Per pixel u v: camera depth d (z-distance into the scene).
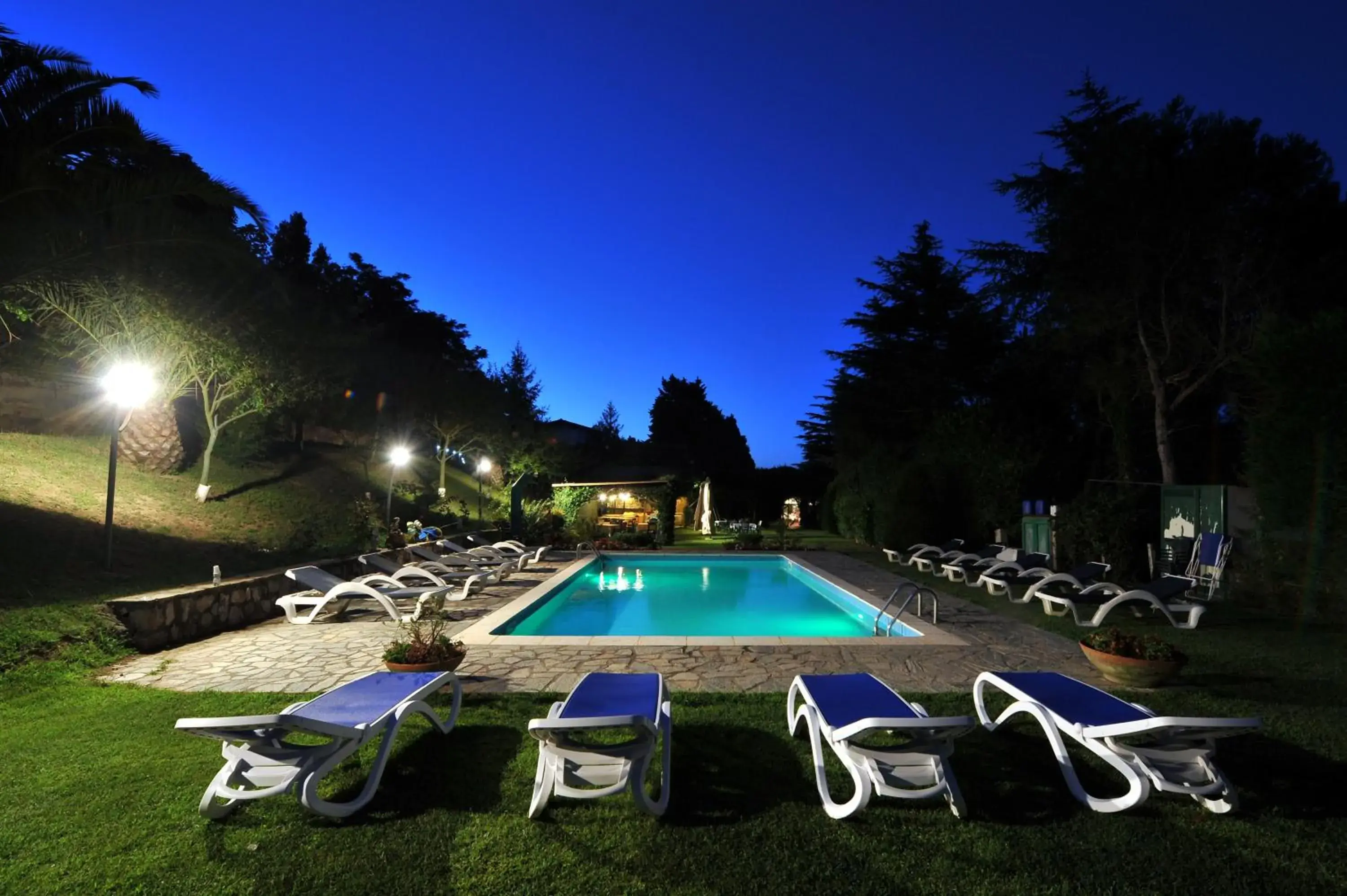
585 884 2.81
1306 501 8.54
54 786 3.65
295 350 14.98
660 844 3.11
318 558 12.19
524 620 9.77
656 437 62.44
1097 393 18.89
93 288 11.25
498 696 5.29
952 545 15.78
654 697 3.79
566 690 5.50
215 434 14.36
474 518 24.00
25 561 8.22
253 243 12.92
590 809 3.44
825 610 11.91
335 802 3.44
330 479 19.75
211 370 13.75
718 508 34.75
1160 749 3.47
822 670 6.20
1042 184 18.92
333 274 29.00
